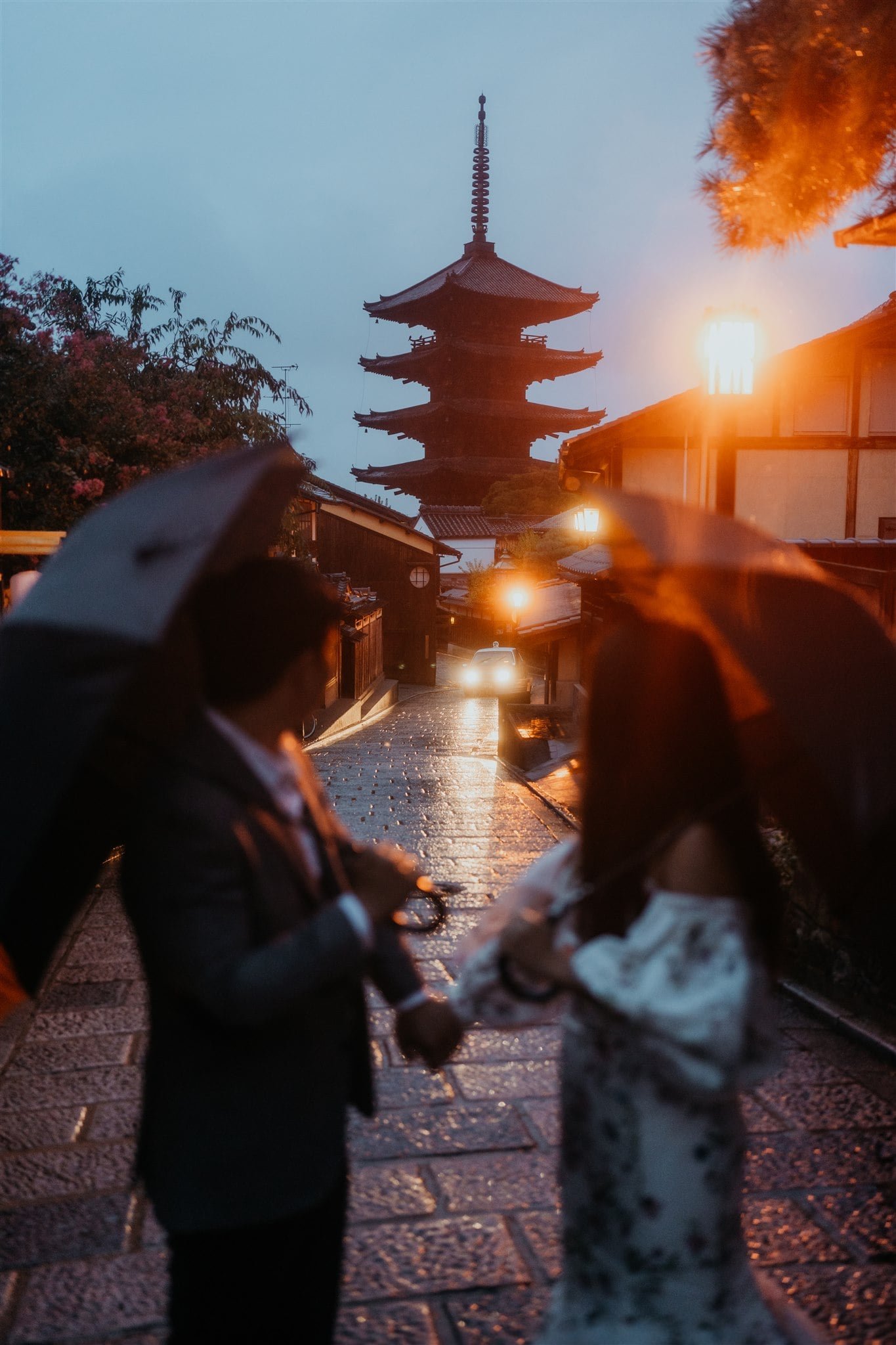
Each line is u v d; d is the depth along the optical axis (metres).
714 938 1.57
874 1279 2.67
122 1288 2.66
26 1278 2.71
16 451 13.66
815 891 4.79
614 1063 1.68
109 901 6.57
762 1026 1.67
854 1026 4.25
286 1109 1.61
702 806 1.61
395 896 1.76
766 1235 2.86
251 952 1.50
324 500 35.25
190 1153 1.57
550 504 58.50
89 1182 3.21
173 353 16.98
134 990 4.99
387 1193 3.12
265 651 1.60
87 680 1.31
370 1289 2.64
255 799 1.58
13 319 13.75
